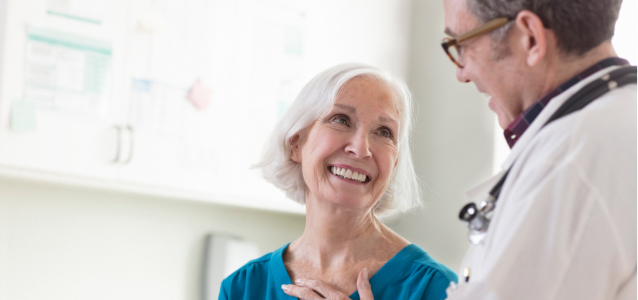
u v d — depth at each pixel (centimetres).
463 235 348
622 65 98
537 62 96
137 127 255
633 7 288
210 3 283
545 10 95
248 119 296
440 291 148
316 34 328
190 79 274
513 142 107
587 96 94
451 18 107
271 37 307
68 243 271
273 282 167
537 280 85
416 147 374
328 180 158
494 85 104
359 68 165
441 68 370
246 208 321
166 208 304
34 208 262
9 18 221
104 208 284
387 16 367
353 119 159
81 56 239
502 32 99
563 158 89
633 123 89
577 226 85
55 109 232
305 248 169
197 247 313
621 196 86
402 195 177
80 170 239
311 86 166
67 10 236
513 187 93
